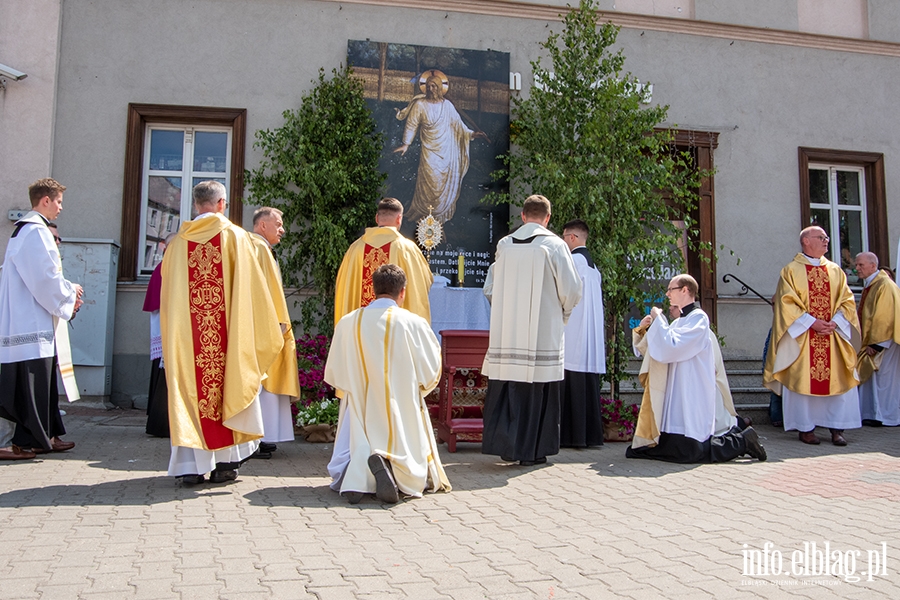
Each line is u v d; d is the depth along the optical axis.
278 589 2.68
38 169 8.22
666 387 5.74
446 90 8.86
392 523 3.66
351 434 4.20
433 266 8.62
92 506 3.82
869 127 10.31
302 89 8.71
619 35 9.64
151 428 6.20
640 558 3.17
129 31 8.52
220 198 4.61
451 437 5.88
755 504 4.24
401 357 4.28
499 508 4.04
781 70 10.10
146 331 8.25
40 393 5.08
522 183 8.97
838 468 5.47
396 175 8.65
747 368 9.05
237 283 4.40
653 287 7.59
